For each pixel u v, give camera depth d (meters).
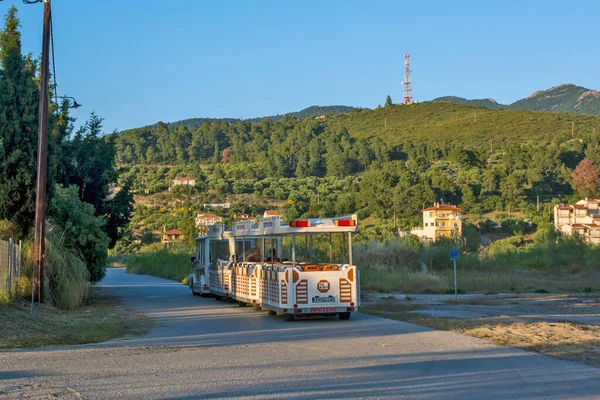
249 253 21.28
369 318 16.95
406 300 24.48
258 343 12.28
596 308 21.55
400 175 110.25
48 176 19.81
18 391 7.98
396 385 8.65
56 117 26.05
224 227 23.53
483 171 124.62
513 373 9.52
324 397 7.93
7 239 18.72
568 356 10.95
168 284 36.56
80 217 22.31
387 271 34.62
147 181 153.38
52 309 17.31
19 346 11.51
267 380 8.85
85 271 20.78
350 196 108.75
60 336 12.84
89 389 8.18
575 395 8.19
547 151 122.25
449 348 11.72
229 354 10.94
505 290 30.25
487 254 46.94
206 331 14.23
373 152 153.88
